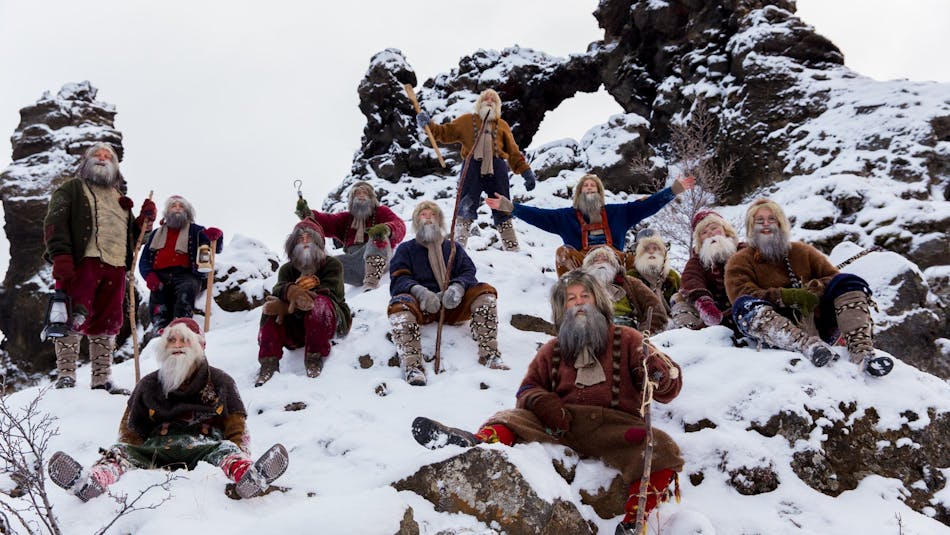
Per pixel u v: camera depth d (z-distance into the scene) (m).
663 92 16.50
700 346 5.61
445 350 6.46
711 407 4.95
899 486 4.64
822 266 5.71
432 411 5.48
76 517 3.92
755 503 4.43
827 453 4.71
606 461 4.39
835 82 14.39
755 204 5.91
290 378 6.35
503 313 7.36
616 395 4.52
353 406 5.68
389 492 3.72
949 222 10.57
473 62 18.88
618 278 6.55
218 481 4.18
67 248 6.26
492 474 3.95
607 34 18.92
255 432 5.52
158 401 4.61
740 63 15.25
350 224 9.05
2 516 3.84
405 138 17.11
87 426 5.66
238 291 9.38
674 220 12.98
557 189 14.43
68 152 16.30
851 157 12.67
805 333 5.25
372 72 17.77
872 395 5.00
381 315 7.15
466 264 6.70
